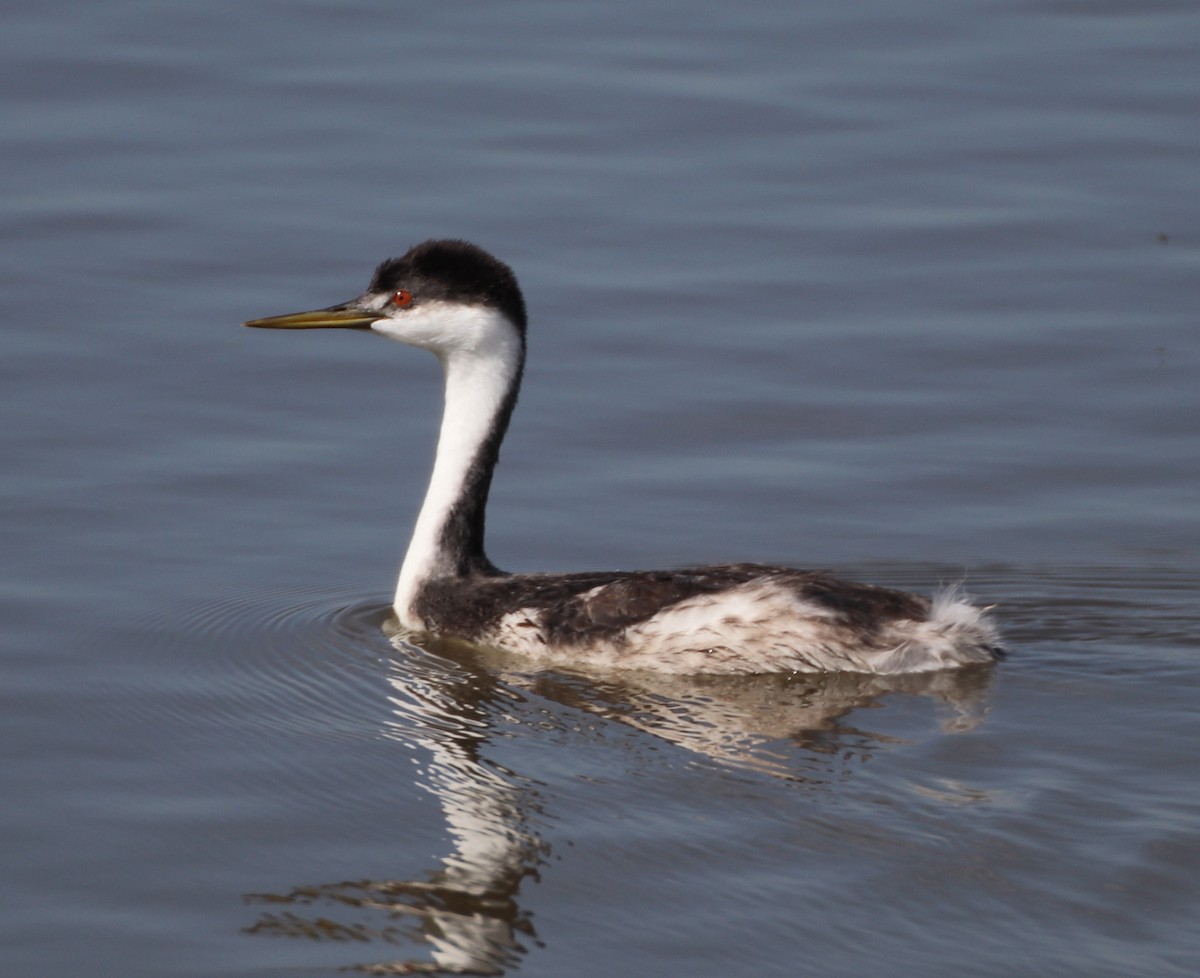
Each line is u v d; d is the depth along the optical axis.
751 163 22.19
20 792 10.90
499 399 14.50
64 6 25.30
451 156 22.16
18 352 18.28
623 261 20.31
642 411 17.91
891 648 12.84
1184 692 12.49
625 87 23.67
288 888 9.80
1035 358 18.70
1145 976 8.93
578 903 9.66
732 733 11.90
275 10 25.45
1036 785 10.88
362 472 16.78
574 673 13.22
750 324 19.33
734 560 15.35
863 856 10.07
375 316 14.59
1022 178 21.92
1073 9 25.72
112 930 9.33
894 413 17.86
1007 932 9.32
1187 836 10.18
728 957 9.13
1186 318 19.33
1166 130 22.77
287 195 21.23
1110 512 16.17
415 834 10.44
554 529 15.93
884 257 20.47
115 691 12.58
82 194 21.11
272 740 11.81
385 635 14.01
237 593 14.55
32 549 15.02
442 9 25.69
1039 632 13.80
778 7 25.80
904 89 23.67
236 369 18.38
